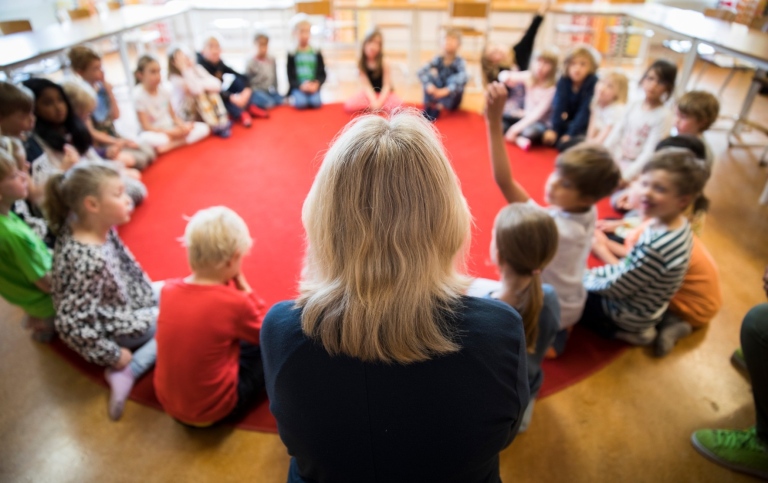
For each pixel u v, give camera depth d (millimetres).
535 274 1176
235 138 3389
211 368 1286
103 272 1444
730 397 1508
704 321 1733
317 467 676
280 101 4008
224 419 1396
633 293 1580
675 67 2420
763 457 1256
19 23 3170
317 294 618
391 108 686
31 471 1292
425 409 597
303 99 3865
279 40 5672
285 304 668
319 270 647
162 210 2496
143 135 3070
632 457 1330
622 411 1461
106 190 1405
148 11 3906
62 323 1403
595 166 1455
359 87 4480
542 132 3264
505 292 1224
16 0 4332
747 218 2492
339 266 615
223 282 1373
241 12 5613
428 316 588
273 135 3438
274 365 632
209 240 1269
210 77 3410
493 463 709
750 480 1270
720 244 2281
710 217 2496
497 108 1421
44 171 2004
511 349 619
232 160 3062
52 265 1487
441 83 3805
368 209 583
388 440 616
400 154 578
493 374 602
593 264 2121
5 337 1702
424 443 611
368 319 579
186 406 1300
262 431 1396
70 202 1391
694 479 1275
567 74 3096
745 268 2113
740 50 2479
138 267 1704
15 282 1525
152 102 3094
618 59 4922
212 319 1265
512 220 1154
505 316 630
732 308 1876
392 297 582
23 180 1486
